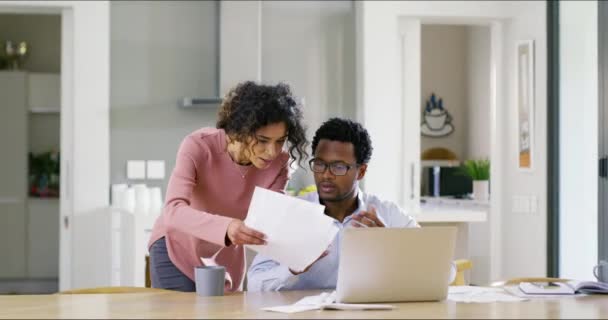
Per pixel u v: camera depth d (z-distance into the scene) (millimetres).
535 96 5746
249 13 5754
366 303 2402
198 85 5852
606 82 4945
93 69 5625
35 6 5570
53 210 7668
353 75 5992
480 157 8891
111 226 5508
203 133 2781
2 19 8078
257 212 2408
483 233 6531
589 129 5289
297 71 5941
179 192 2648
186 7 5836
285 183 2883
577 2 5414
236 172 2795
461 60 9344
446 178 7961
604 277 4938
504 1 5859
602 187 4988
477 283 6625
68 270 5645
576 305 2395
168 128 5824
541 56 5727
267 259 2904
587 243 5312
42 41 8125
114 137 5770
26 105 7656
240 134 2568
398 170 5879
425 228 2393
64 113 5664
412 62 5906
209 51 5855
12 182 7625
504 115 6004
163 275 2961
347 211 2873
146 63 5805
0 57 7812
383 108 5781
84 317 2129
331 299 2438
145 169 5789
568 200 5527
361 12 5855
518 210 5883
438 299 2457
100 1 5621
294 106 2609
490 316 2176
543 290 2621
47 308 2285
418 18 5895
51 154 7953
